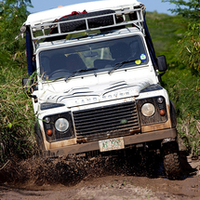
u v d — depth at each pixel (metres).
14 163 15.96
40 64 17.16
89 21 17.67
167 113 13.80
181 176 15.65
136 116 13.62
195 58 23.94
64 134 13.59
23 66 31.02
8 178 15.67
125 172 16.12
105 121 13.57
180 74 27.16
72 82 16.56
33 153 17.00
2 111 15.77
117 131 13.53
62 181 15.38
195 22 26.33
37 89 17.03
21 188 14.38
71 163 14.64
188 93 21.55
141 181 14.66
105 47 17.39
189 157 19.41
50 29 19.25
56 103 14.44
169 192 13.05
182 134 20.30
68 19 17.62
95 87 15.28
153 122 13.73
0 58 29.44
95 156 14.51
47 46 17.41
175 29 32.69
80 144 13.51
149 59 17.08
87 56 17.25
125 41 17.45
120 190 12.86
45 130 13.59
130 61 16.98
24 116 16.36
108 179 15.01
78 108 13.58
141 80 16.11
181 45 25.30
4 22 33.09
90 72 16.75
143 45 17.34
